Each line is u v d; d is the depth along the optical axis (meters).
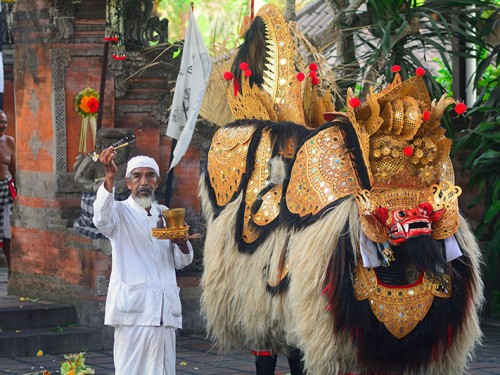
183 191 10.09
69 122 9.87
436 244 5.98
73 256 9.75
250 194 6.78
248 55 7.36
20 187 10.55
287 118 7.11
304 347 6.02
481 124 10.54
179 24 22.09
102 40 9.76
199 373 8.20
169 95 10.06
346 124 6.18
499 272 11.15
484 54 12.53
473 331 6.18
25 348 8.97
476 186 11.33
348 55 11.27
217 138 7.25
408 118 5.92
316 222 6.03
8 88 13.70
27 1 10.13
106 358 8.91
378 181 5.96
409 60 12.22
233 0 21.72
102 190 6.52
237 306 6.74
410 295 5.98
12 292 10.64
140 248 6.71
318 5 15.70
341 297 5.86
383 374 6.06
